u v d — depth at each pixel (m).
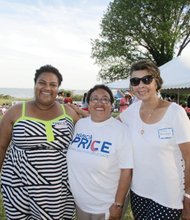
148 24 34.88
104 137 2.96
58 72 3.16
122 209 3.04
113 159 2.92
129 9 34.44
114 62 36.75
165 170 2.71
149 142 2.75
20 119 3.04
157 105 2.84
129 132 2.91
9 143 3.20
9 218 3.09
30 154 2.98
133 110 3.00
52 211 3.02
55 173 3.01
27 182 2.98
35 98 3.11
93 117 3.05
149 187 2.81
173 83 10.95
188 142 2.64
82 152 2.99
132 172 2.91
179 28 35.31
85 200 3.03
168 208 2.73
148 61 2.86
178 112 2.70
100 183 2.96
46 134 3.01
